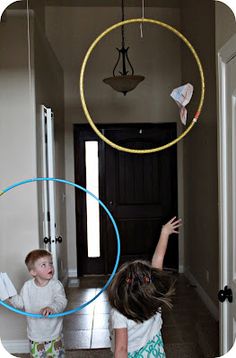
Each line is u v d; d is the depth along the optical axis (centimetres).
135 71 564
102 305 449
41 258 246
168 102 566
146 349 173
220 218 218
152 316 171
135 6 559
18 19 325
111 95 566
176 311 423
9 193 326
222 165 215
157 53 564
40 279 249
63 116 553
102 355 327
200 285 473
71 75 562
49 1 548
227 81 208
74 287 520
